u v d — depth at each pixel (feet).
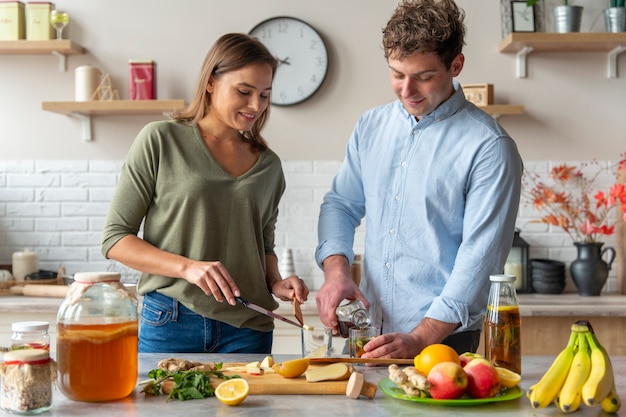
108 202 13.96
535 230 13.93
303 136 13.94
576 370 4.95
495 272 6.86
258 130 7.55
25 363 4.85
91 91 13.47
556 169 13.74
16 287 12.57
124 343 5.16
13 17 13.32
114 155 13.98
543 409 5.04
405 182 7.36
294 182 13.96
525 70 13.85
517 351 5.78
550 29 13.69
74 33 13.89
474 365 5.17
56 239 13.94
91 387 5.06
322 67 13.80
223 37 7.14
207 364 5.82
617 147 13.93
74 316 5.08
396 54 6.72
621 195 12.19
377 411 4.94
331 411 4.92
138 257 6.71
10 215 13.94
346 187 8.03
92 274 5.20
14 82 13.93
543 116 13.89
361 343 6.21
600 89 13.91
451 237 7.31
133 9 13.91
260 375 5.66
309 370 5.67
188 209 7.00
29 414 4.83
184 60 13.91
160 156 7.01
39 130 13.93
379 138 7.68
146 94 13.39
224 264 7.17
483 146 7.07
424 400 5.04
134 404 5.09
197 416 4.80
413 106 7.02
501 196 6.96
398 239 7.37
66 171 13.94
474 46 13.85
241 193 7.18
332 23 13.89
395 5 13.87
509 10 13.78
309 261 13.96
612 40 13.01
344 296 7.00
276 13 13.91
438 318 6.60
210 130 7.30
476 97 13.44
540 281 13.11
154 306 7.09
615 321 11.92
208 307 6.98
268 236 7.86
